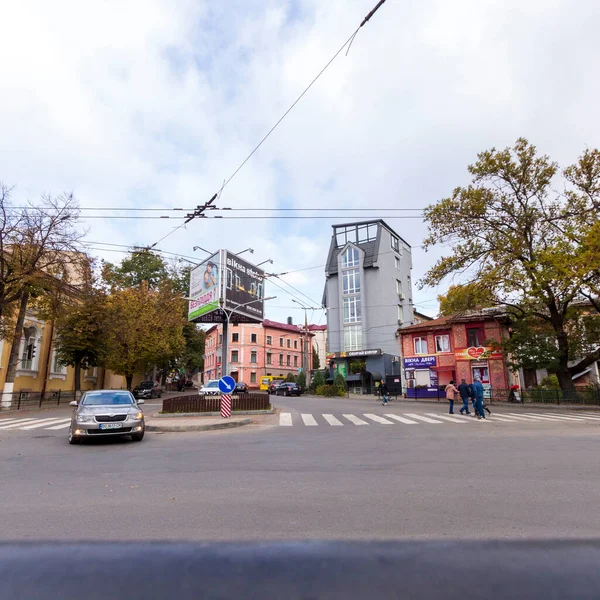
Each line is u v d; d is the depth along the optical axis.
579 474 6.63
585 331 25.41
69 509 5.18
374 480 6.51
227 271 26.11
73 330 29.64
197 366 53.91
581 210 22.98
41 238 22.48
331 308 52.50
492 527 4.34
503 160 23.28
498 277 23.83
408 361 36.53
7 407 23.67
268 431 13.54
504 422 15.38
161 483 6.51
